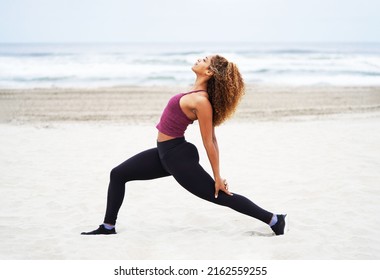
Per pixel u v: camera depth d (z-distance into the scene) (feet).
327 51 220.64
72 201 23.13
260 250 16.51
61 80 92.43
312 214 20.61
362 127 46.03
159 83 90.12
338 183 25.49
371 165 29.60
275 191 24.64
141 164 17.62
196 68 16.63
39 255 16.24
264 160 32.17
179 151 16.87
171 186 25.86
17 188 25.53
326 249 16.48
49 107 59.36
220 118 16.81
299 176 27.53
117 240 17.52
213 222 20.07
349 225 19.02
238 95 16.79
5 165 31.04
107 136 41.86
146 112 56.39
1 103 61.72
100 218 20.58
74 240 17.54
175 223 20.06
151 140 40.04
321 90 78.89
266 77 103.04
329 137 40.65
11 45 339.57
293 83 91.86
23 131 44.27
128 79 95.09
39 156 33.91
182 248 16.96
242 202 17.47
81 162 32.01
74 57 146.30
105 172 29.17
